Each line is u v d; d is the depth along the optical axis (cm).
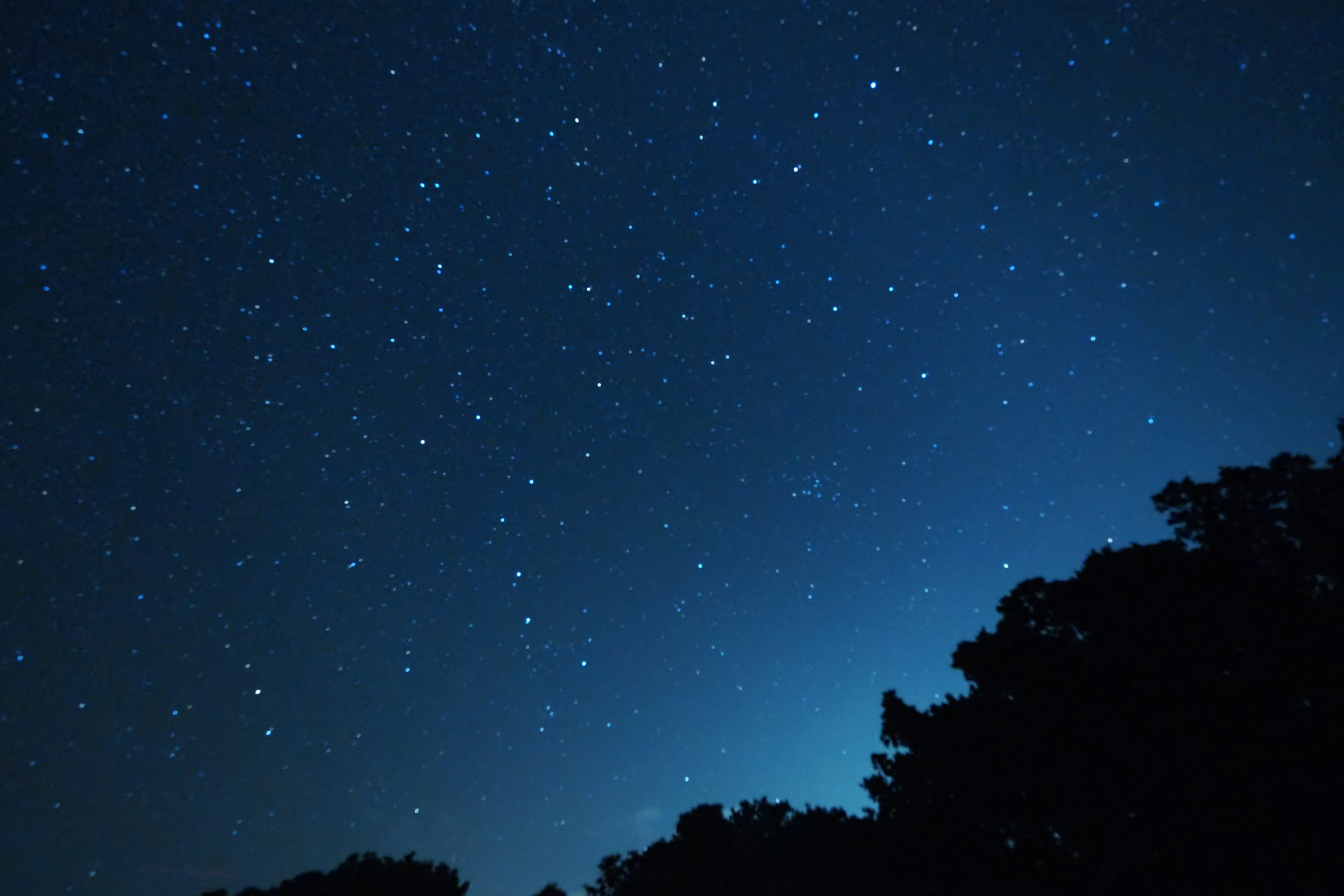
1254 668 604
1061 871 660
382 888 1269
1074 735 678
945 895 710
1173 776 595
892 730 833
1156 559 721
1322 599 639
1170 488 757
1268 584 655
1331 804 515
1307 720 576
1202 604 661
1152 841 583
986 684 774
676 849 1121
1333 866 508
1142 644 671
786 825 1101
